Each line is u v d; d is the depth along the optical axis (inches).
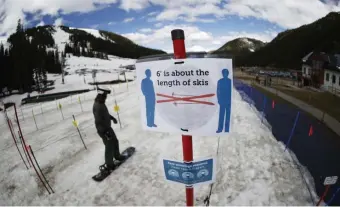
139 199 177.5
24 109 895.1
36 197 199.0
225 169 207.8
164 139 296.2
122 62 6402.6
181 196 175.0
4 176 248.7
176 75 82.8
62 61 4377.5
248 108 474.6
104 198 183.6
